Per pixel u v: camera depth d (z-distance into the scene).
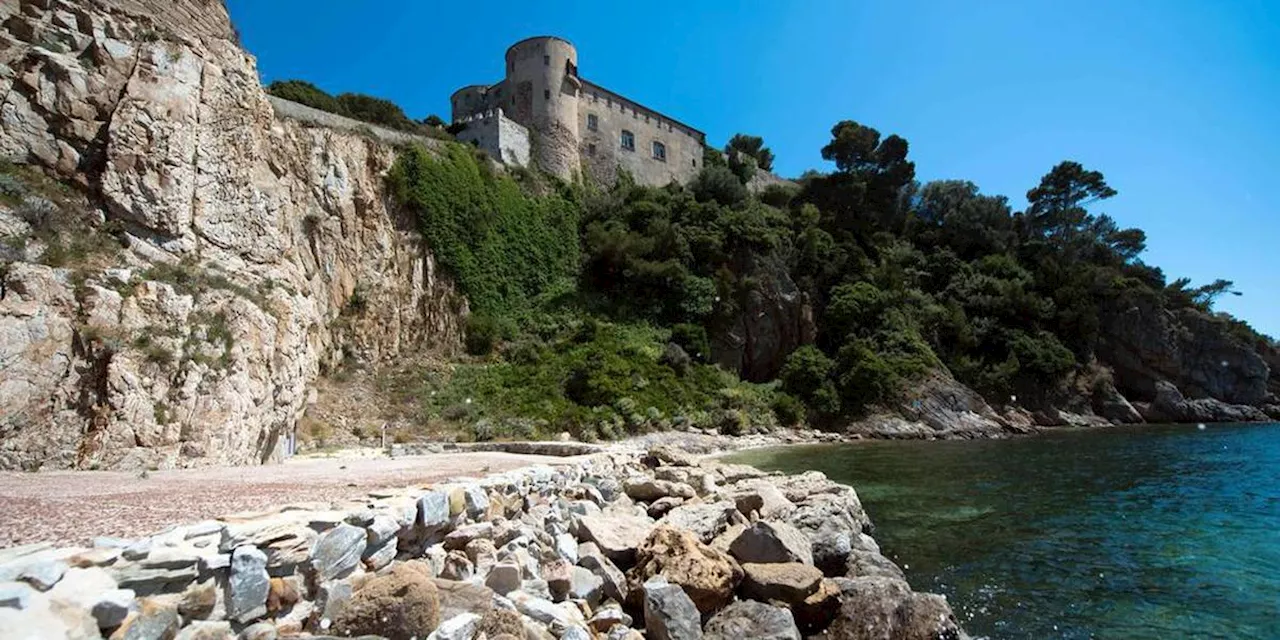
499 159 50.84
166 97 17.61
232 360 15.28
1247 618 9.28
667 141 69.25
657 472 14.28
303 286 24.48
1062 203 83.00
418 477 8.73
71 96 15.80
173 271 15.84
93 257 14.02
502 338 39.97
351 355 31.77
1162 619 9.27
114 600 3.19
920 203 79.31
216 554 3.86
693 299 47.47
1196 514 16.36
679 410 36.66
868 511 17.08
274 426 17.48
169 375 13.59
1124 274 74.31
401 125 45.56
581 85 61.94
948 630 7.91
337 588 4.56
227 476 9.20
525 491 9.01
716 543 9.51
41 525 4.49
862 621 7.88
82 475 9.39
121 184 15.90
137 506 5.60
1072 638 8.66
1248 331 72.31
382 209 36.28
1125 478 22.89
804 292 53.69
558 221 49.31
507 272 43.78
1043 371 54.28
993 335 56.84
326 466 12.10
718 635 7.01
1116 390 60.19
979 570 11.68
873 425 42.06
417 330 36.44
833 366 45.97
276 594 4.17
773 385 45.31
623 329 43.72
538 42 59.78
